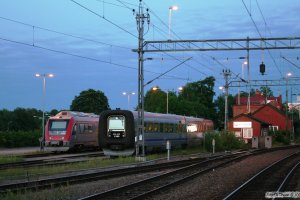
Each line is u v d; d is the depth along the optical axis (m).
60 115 45.88
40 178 22.16
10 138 63.34
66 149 44.69
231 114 144.62
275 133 87.00
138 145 35.16
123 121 38.44
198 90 130.00
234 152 51.81
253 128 78.12
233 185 20.50
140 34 34.31
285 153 50.53
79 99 111.56
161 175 23.33
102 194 16.25
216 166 30.23
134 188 19.19
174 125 48.44
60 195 16.44
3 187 18.12
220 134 56.12
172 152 45.88
